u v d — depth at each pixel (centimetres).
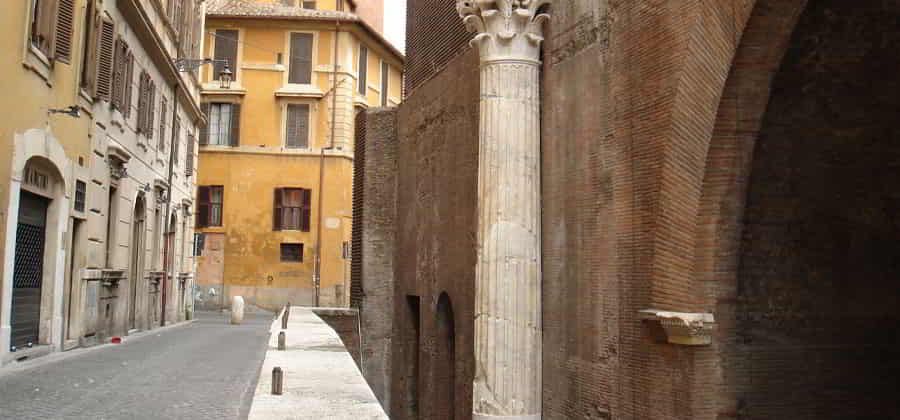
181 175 3141
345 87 4316
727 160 864
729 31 829
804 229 917
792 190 900
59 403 948
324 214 4241
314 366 988
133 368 1326
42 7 1434
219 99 4281
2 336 1295
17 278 1405
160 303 2759
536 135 1212
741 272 902
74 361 1427
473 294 1494
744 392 893
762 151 873
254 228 4234
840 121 878
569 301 1123
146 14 2148
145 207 2412
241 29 4300
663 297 910
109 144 1923
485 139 1205
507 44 1205
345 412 659
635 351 970
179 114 2988
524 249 1179
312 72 4306
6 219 1291
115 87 1944
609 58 1056
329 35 4325
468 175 1562
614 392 1009
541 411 1180
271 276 4212
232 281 4209
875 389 944
